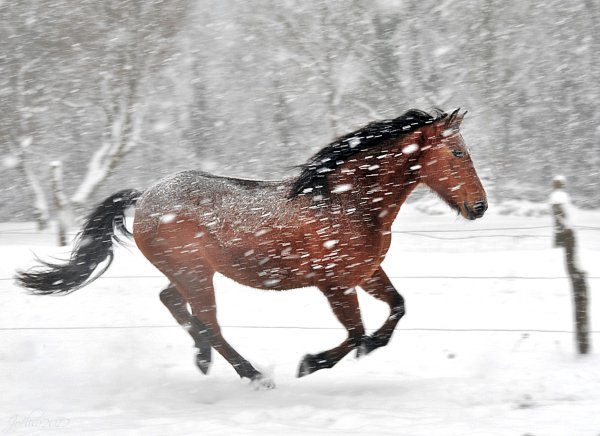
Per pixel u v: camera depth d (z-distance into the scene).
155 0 35.28
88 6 34.97
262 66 41.69
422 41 37.75
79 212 33.16
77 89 36.00
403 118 8.60
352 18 36.59
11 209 41.00
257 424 7.10
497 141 38.53
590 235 21.66
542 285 13.09
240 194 8.74
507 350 9.98
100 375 9.66
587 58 40.69
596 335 10.65
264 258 8.56
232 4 40.41
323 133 42.44
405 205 33.81
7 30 34.38
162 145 44.47
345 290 8.53
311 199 8.42
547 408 7.47
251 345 10.87
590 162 40.41
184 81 43.47
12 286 14.62
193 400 8.51
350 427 7.03
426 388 8.38
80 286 9.48
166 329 11.95
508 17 37.16
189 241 8.80
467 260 14.86
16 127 34.22
